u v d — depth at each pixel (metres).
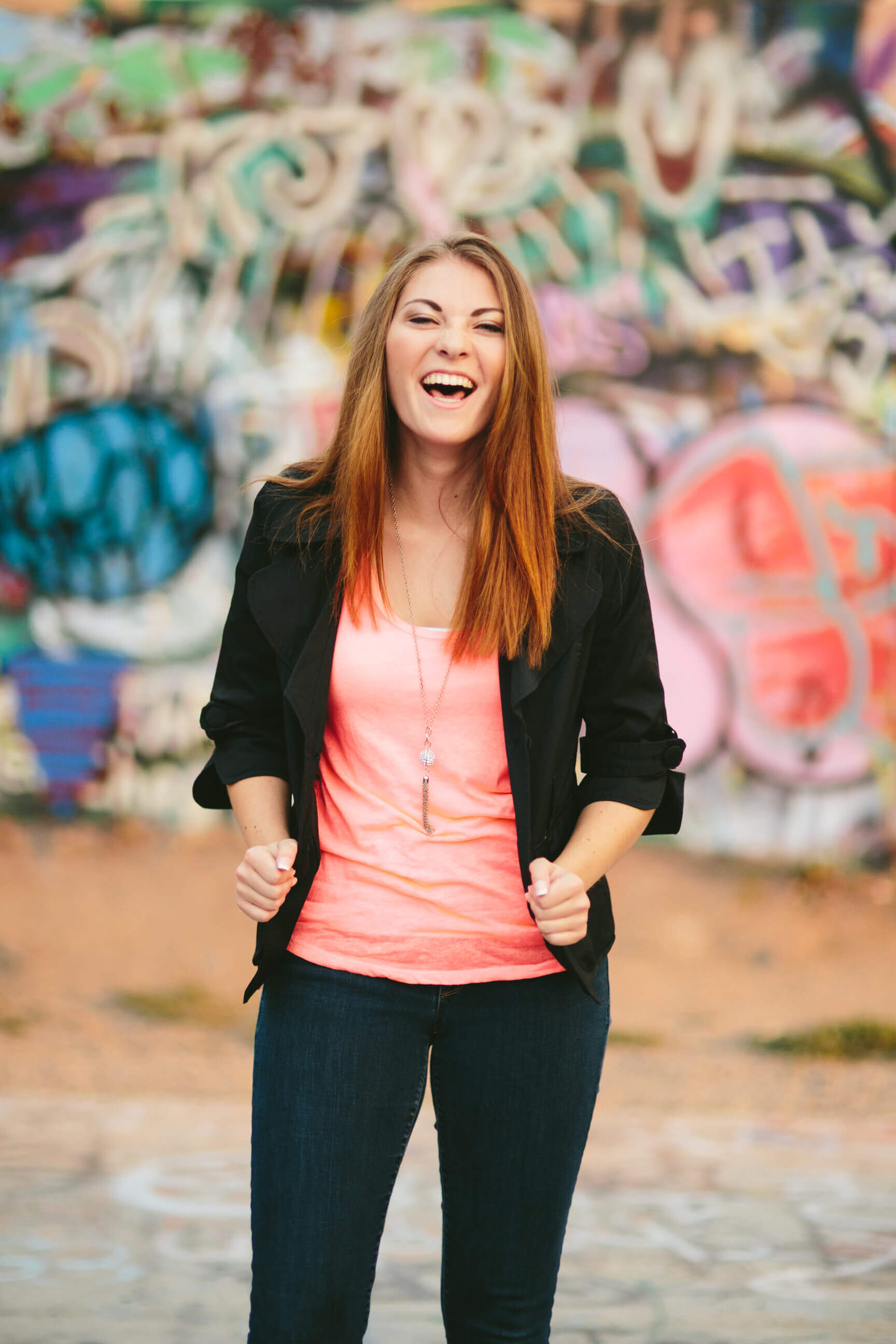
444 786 1.87
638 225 8.16
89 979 6.20
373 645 1.88
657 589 8.20
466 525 1.98
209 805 2.09
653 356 8.18
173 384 8.23
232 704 2.02
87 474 8.26
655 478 8.19
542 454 1.90
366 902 1.85
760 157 8.14
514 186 8.16
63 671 8.23
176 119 8.17
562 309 8.20
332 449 2.00
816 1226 3.55
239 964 6.59
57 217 8.23
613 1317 2.94
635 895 7.62
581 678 1.91
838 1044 5.55
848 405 8.14
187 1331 2.82
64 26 8.16
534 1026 1.86
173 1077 4.93
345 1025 1.83
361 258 8.20
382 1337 2.82
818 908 7.60
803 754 8.14
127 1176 3.80
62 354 8.25
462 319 1.91
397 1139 1.87
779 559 8.15
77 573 8.26
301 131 8.17
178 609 8.23
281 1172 1.80
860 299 8.14
